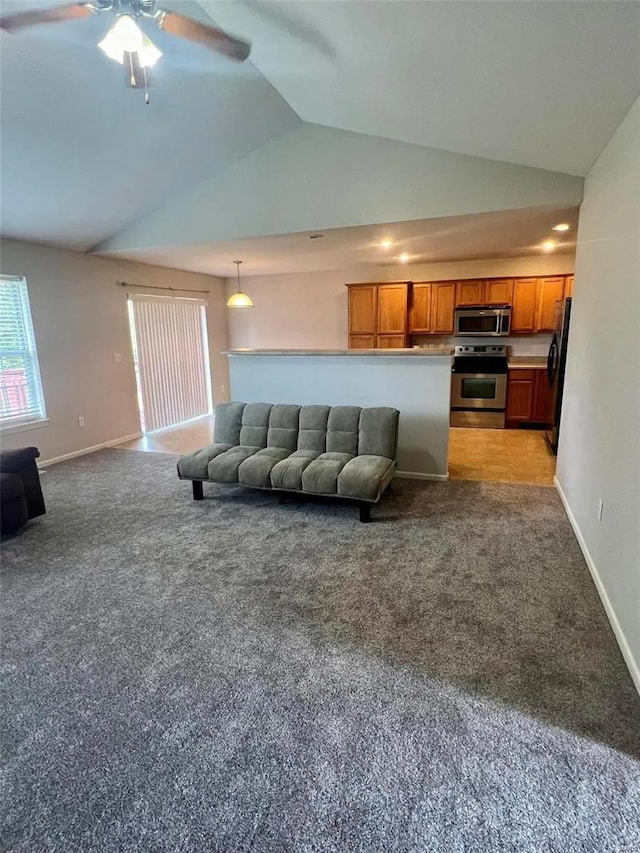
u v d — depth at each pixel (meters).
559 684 1.80
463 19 1.94
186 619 2.27
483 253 5.91
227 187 4.50
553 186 3.47
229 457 3.72
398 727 1.62
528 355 6.68
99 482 4.36
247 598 2.43
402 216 3.94
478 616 2.24
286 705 1.73
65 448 5.21
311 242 4.90
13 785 1.45
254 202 4.43
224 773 1.47
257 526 3.31
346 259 6.22
